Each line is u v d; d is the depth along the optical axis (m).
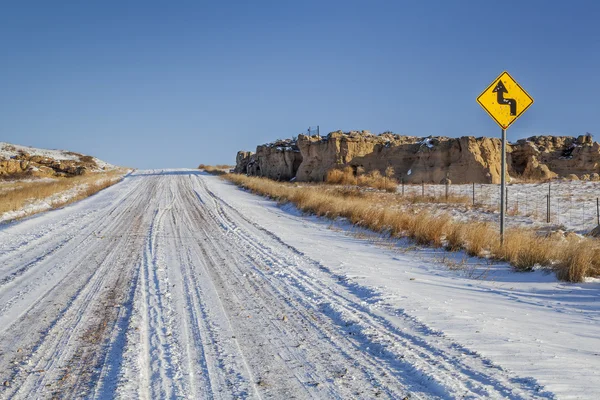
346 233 17.20
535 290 8.79
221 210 24.61
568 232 15.27
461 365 5.04
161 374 5.03
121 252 13.09
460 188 34.22
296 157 51.72
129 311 7.43
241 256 12.36
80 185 45.31
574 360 5.14
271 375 4.99
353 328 6.50
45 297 8.40
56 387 4.73
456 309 7.30
